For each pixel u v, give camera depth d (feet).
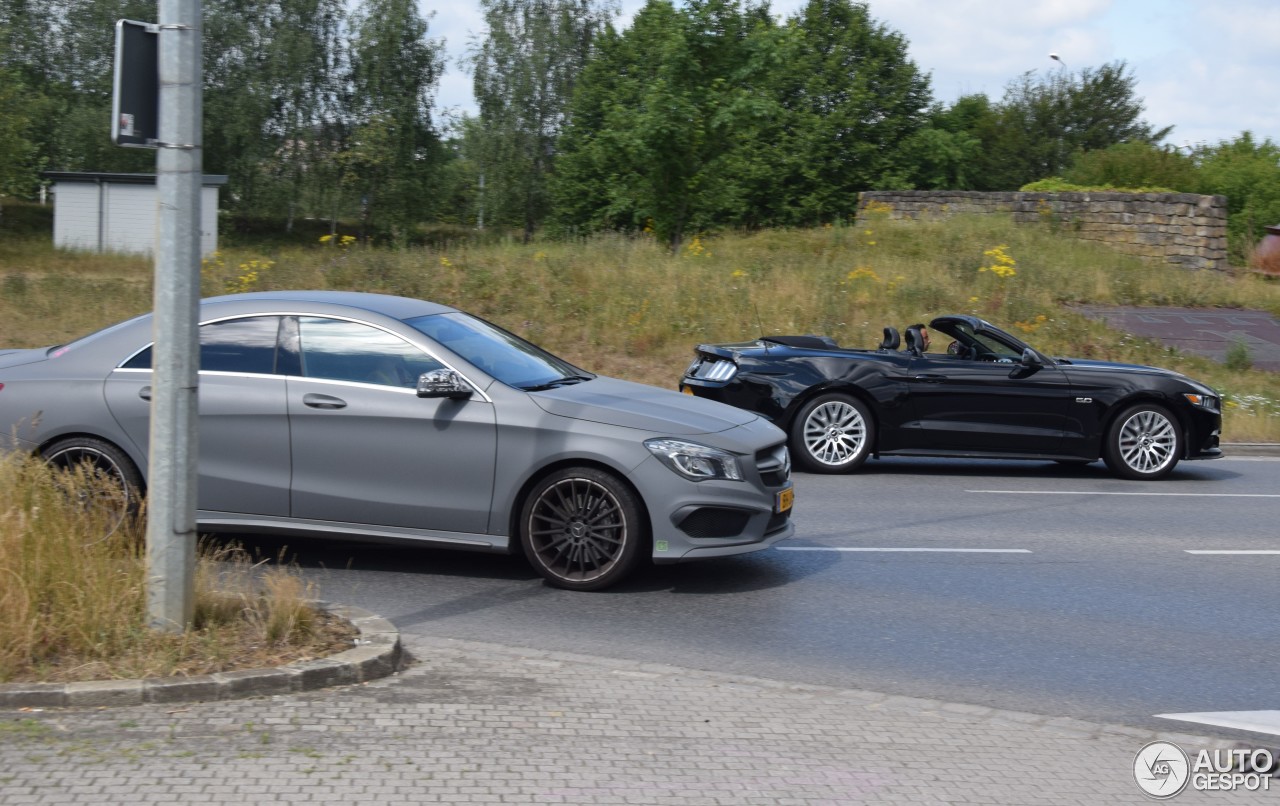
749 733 14.48
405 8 179.11
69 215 125.49
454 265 67.92
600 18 171.73
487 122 169.89
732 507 22.02
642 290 62.75
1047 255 84.17
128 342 23.31
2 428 22.71
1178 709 16.74
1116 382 38.78
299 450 22.45
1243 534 30.17
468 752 13.29
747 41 79.15
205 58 175.63
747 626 20.40
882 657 18.83
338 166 180.75
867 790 12.86
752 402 38.01
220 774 12.29
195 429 15.87
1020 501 34.35
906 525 30.14
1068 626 21.11
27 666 14.80
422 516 22.38
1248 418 50.11
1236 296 76.59
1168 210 92.12
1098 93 197.16
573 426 21.98
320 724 13.88
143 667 14.80
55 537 16.57
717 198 82.89
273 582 17.44
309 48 175.42
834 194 150.82
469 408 22.18
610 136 81.71
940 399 37.91
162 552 15.66
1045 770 13.76
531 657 17.58
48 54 180.24
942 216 100.83
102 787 11.83
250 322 23.25
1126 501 34.88
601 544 22.22
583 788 12.46
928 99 162.30
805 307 61.57
